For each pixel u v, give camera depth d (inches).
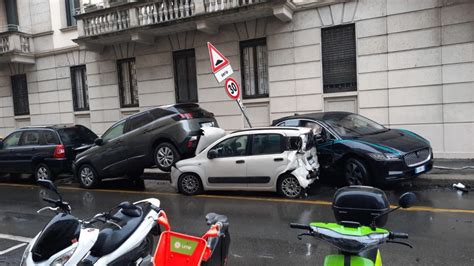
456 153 402.0
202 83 541.0
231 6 478.0
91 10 592.7
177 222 257.4
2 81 739.4
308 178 294.7
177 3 517.7
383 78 431.2
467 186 303.6
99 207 317.7
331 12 452.4
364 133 323.6
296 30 473.7
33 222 277.6
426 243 193.0
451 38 396.5
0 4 729.0
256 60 509.0
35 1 686.5
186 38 548.4
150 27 528.4
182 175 339.9
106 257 127.6
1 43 684.1
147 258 146.3
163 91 574.6
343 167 311.1
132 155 379.6
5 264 198.2
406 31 416.2
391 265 169.8
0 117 751.1
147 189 381.7
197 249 138.0
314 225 110.6
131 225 141.6
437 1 399.5
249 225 241.1
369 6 431.8
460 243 191.0
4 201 359.3
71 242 115.6
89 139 466.9
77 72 667.4
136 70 594.6
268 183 302.2
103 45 613.9
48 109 695.7
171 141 360.8
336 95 457.7
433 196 282.0
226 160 316.8
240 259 187.9
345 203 111.2
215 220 153.9
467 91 394.0
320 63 463.2
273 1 444.1
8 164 455.2
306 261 180.9
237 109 521.3
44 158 430.9
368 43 435.2
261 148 306.3
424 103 414.0
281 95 488.7
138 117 386.9
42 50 689.0
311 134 307.7
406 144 299.1
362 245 100.3
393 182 314.2
